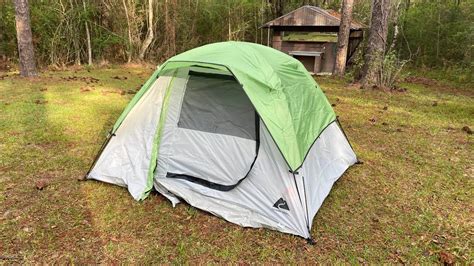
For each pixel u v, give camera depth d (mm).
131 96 7379
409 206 3332
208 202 3121
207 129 3244
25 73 8836
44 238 2654
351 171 4066
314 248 2654
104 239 2676
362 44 12867
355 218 3090
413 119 6254
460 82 10344
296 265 2475
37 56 10820
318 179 3369
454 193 3592
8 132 4832
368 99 7762
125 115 3424
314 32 12531
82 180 3543
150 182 3326
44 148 4371
